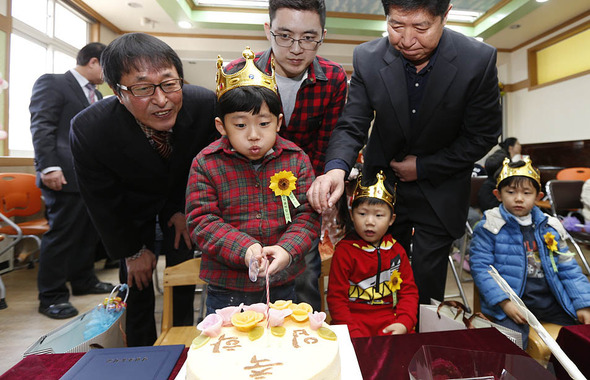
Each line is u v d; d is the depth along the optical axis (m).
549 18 5.20
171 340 1.24
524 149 5.97
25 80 3.68
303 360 0.58
